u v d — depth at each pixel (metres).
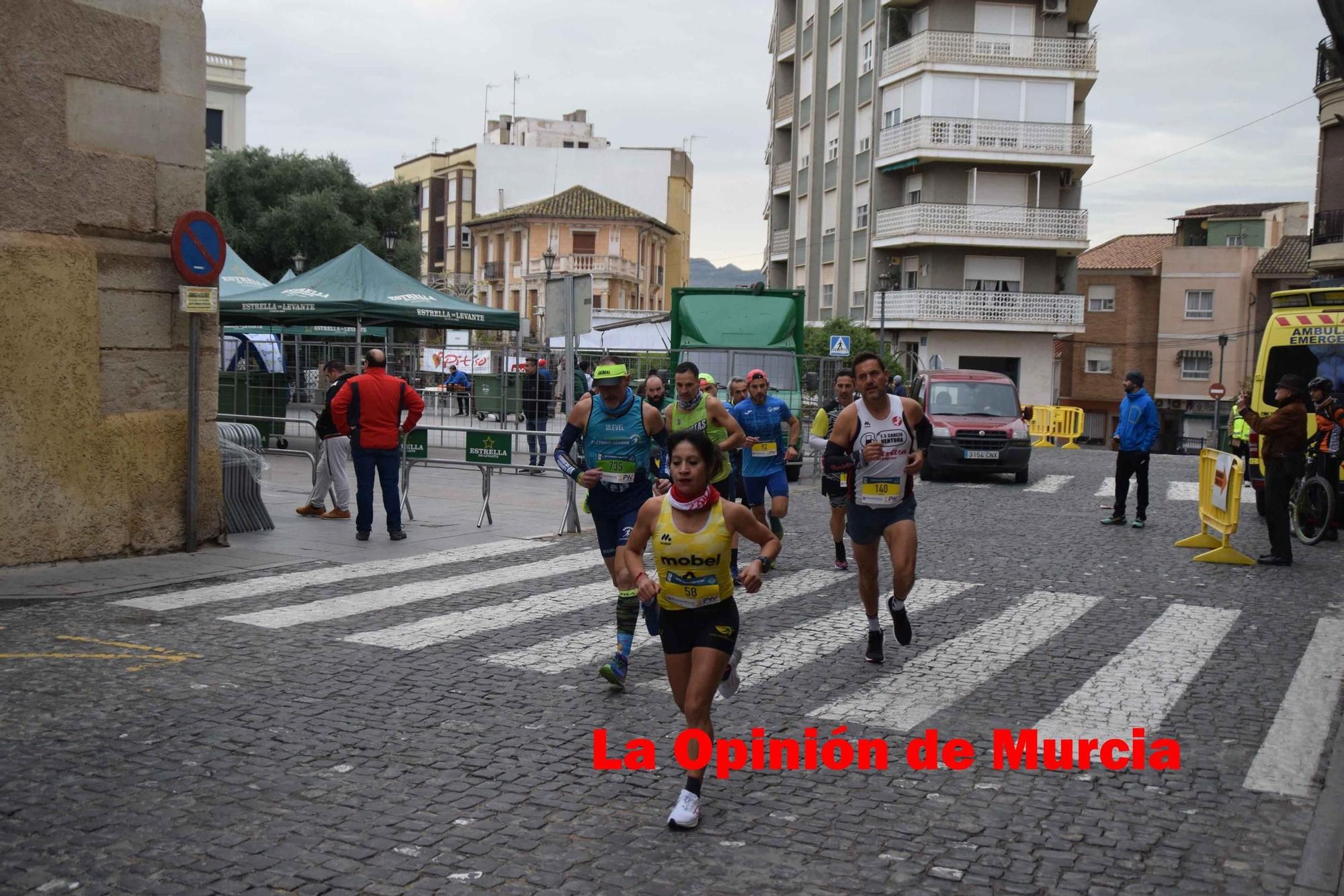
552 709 6.28
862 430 7.18
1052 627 8.50
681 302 20.09
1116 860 4.41
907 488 7.27
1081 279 58.53
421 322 20.44
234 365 24.00
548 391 19.11
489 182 74.69
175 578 9.73
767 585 10.09
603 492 7.27
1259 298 55.00
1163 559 11.68
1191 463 25.20
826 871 4.27
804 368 21.48
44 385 9.77
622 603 6.77
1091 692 6.75
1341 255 28.34
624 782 5.18
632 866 4.29
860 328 40.59
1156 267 57.12
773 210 56.41
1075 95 44.62
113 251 10.27
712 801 4.98
